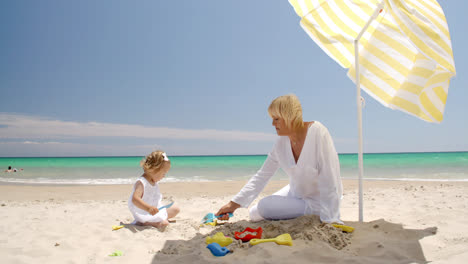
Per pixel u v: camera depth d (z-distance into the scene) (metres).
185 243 2.59
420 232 2.64
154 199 3.49
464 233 2.59
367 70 3.31
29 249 2.46
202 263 2.01
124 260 2.18
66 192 7.23
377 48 3.32
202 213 4.22
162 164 3.41
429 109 2.90
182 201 5.43
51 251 2.42
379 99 3.22
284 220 2.80
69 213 4.20
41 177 13.92
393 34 3.25
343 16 3.39
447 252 2.13
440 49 2.56
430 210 3.77
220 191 7.22
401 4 2.61
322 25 3.39
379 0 3.23
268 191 6.96
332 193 2.64
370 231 2.67
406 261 1.94
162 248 2.49
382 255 2.06
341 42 3.30
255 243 2.33
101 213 4.21
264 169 3.07
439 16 2.92
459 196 5.20
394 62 3.23
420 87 2.91
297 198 2.88
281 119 2.62
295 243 2.28
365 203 4.70
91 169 21.53
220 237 2.48
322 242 2.26
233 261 2.00
